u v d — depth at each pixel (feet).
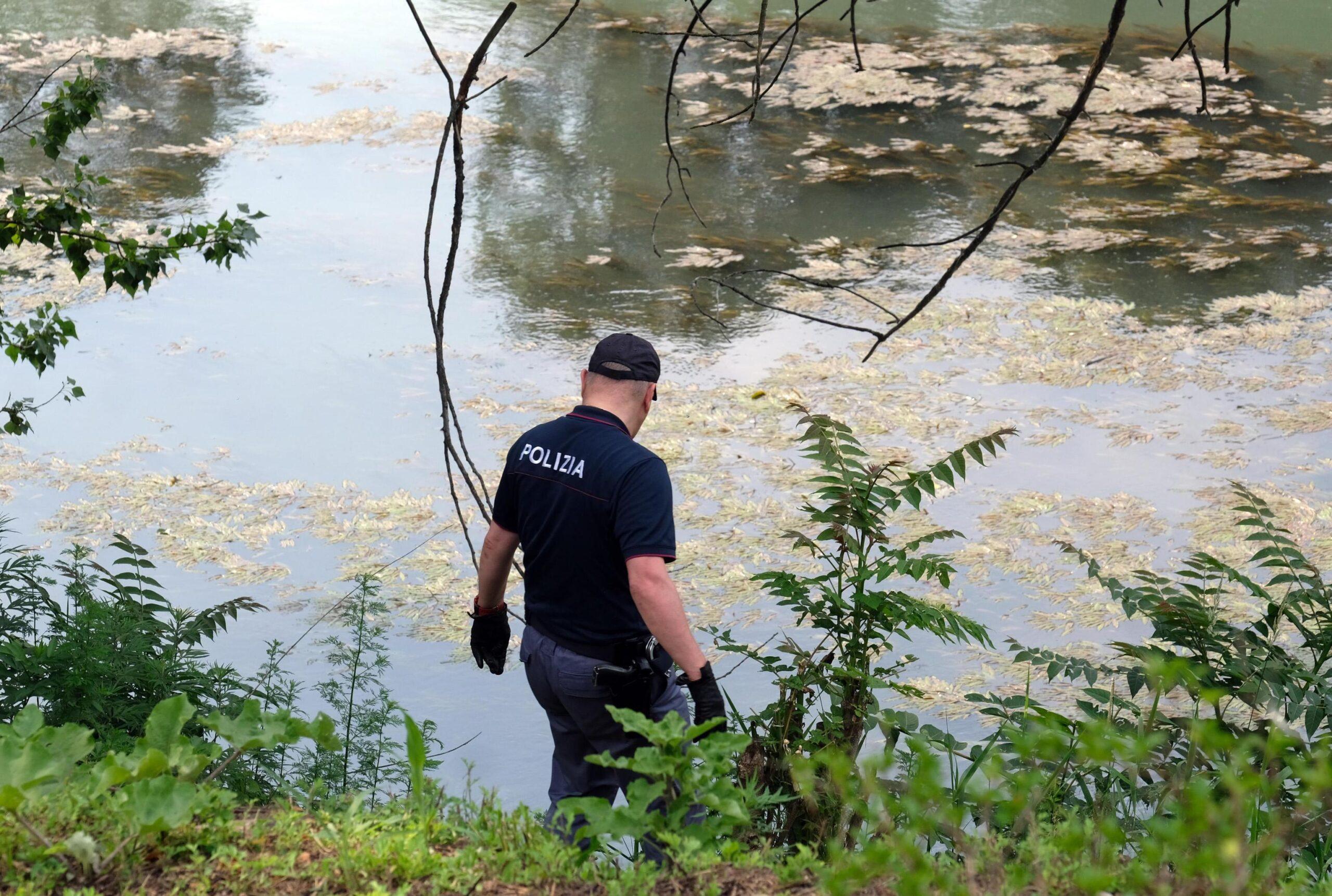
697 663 10.54
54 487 32.55
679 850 7.95
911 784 6.33
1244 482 32.83
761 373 39.78
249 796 14.08
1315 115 63.26
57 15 75.61
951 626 14.24
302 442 34.96
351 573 28.89
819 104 63.72
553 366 39.65
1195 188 55.26
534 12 77.30
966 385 38.83
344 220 50.72
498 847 8.33
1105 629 26.40
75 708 14.97
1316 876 9.23
